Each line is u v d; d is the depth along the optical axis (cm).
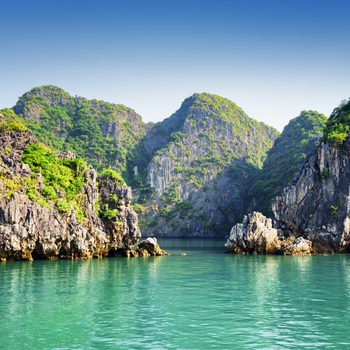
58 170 7338
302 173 10475
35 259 6438
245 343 2119
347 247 9250
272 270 5412
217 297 3366
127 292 3575
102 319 2597
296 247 8306
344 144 9856
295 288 3859
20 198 5906
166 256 8062
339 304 3089
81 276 4572
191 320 2588
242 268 5669
